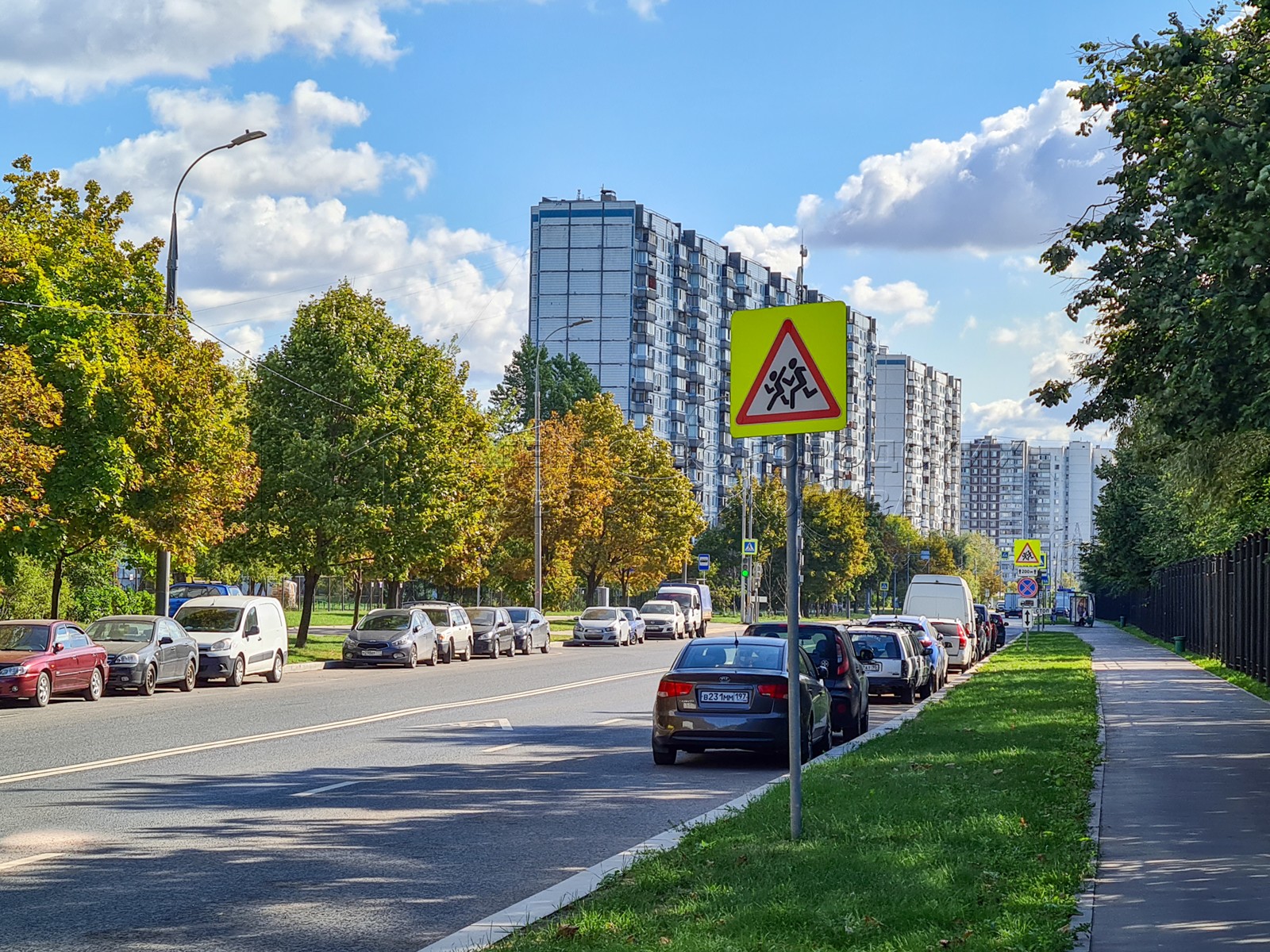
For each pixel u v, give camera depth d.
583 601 96.50
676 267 148.00
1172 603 56.97
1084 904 7.96
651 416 141.25
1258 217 10.69
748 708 16.17
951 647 39.09
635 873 8.88
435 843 10.77
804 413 9.64
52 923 7.92
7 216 31.12
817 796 12.20
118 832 11.00
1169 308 15.13
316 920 8.06
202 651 30.58
